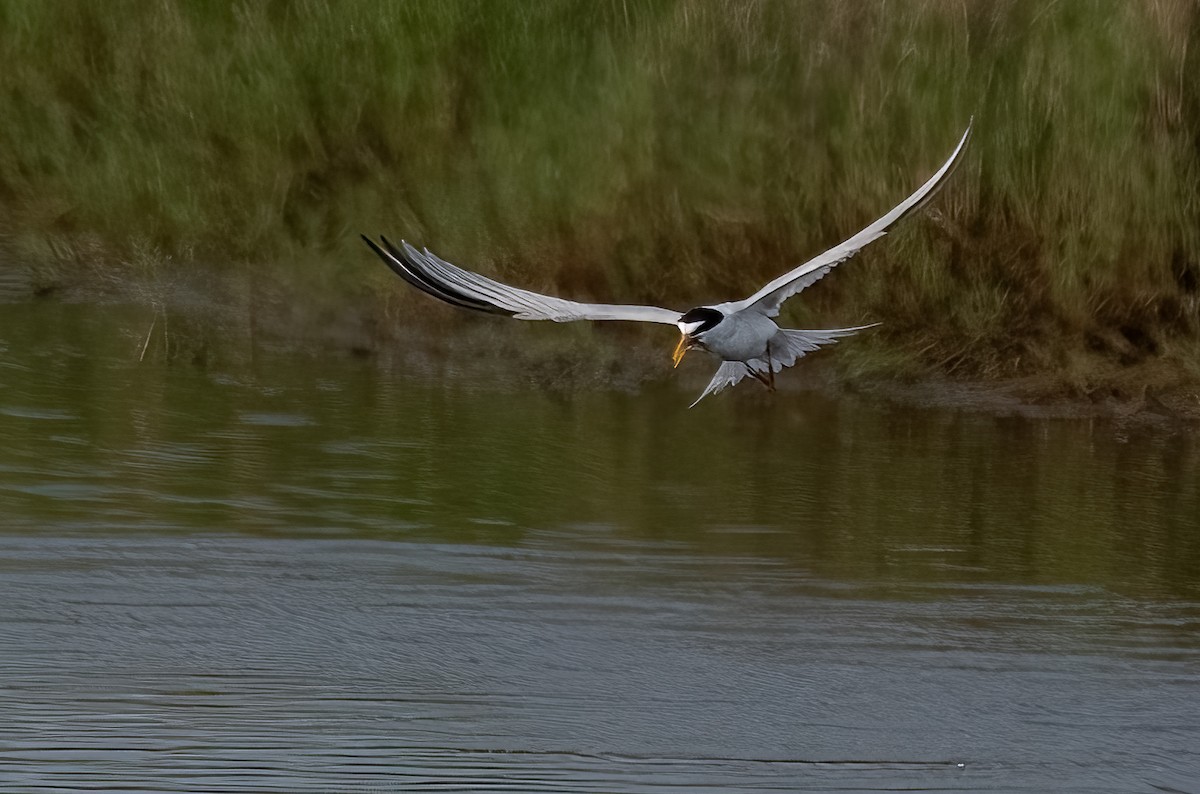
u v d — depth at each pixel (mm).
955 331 16922
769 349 9188
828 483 13812
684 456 14484
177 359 16719
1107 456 15039
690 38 17781
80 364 16281
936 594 11203
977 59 17125
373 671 9562
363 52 19109
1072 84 16734
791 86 17469
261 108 19000
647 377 17172
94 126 20234
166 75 19422
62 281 19141
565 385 16875
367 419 15094
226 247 18922
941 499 13445
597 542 12008
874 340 16891
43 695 8992
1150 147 16641
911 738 9016
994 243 16844
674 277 17438
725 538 12203
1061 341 16781
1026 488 13867
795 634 10406
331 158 19078
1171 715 9430
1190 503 13555
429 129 18781
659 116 17672
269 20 19719
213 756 8391
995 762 8758
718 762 8617
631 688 9500
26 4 20688
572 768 8484
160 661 9539
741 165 17297
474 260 17812
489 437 14766
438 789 8164
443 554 11586
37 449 13477
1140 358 16703
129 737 8531
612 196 17531
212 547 11453
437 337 17766
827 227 17062
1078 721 9320
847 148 17000
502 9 18719
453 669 9664
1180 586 11539
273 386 16047
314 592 10734
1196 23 16828
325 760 8406
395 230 18312
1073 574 11719
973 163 16719
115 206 19234
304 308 18109
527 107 18312
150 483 12766
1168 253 16547
